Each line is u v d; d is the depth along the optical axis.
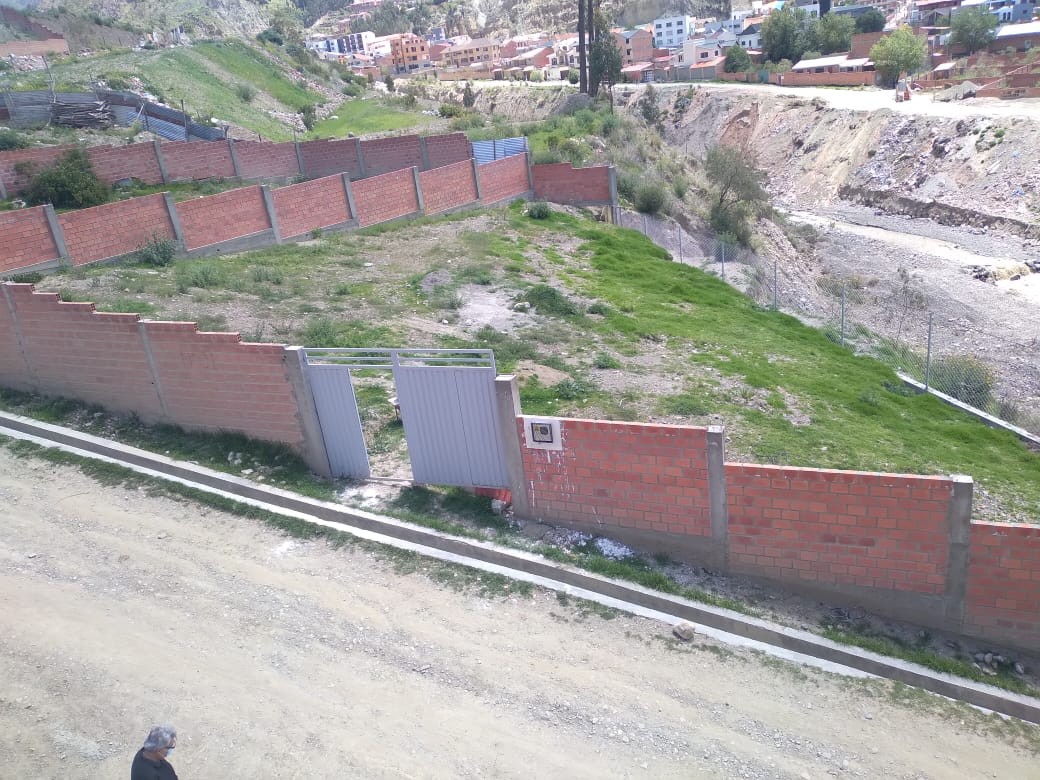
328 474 11.48
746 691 7.91
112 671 7.89
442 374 10.19
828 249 45.38
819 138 69.62
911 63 80.69
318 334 16.08
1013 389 27.11
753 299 26.27
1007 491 13.66
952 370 22.00
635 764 7.00
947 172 53.56
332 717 7.43
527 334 17.91
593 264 25.78
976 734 7.57
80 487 11.20
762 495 9.03
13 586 9.09
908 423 17.12
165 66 54.22
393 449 12.12
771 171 72.31
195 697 7.61
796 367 19.00
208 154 33.91
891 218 53.97
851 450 13.97
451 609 8.91
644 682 7.96
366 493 10.97
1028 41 85.06
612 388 15.35
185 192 31.34
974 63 78.50
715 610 8.86
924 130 58.44
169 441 12.16
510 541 9.89
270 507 10.77
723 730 7.42
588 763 7.00
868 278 38.81
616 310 20.92
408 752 7.07
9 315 13.27
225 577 9.39
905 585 8.81
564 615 8.86
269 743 7.13
